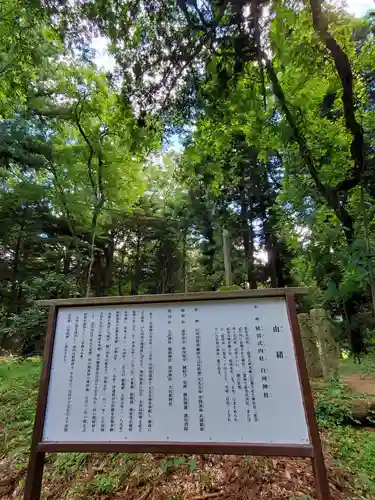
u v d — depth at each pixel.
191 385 1.82
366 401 3.19
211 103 3.08
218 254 11.95
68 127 9.24
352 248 3.03
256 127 3.17
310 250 3.62
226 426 1.71
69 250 10.89
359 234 3.33
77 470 2.36
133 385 1.87
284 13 2.24
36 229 11.38
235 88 2.84
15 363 5.80
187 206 11.68
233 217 9.71
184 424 1.75
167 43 2.82
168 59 2.88
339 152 3.22
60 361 1.98
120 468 2.31
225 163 4.59
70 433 1.80
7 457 2.64
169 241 15.63
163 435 1.74
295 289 1.91
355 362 3.97
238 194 9.41
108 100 7.87
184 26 2.72
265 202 8.94
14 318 6.72
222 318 1.94
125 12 2.76
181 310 1.99
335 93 3.63
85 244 10.73
